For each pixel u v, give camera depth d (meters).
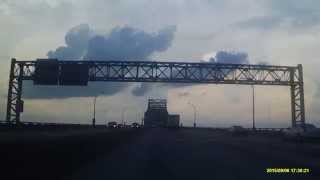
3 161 17.47
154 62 75.75
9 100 74.69
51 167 20.33
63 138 27.70
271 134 90.75
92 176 18.36
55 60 73.88
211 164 23.86
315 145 47.84
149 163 24.52
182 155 31.34
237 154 32.12
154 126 111.69
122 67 75.50
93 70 75.25
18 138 26.97
